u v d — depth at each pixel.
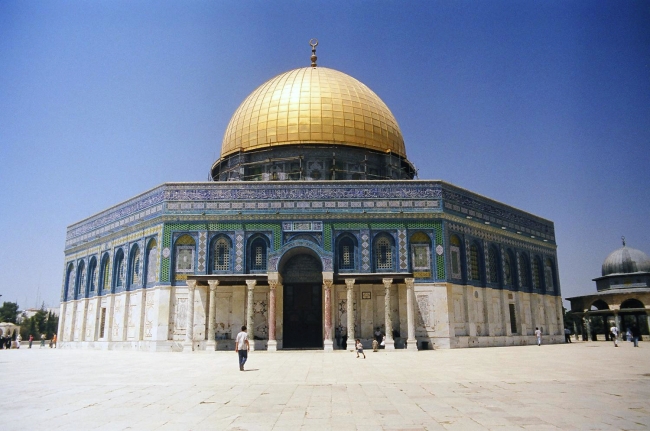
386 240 38.47
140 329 38.88
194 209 38.34
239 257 37.59
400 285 37.75
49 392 15.07
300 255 38.84
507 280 44.91
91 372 21.14
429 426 9.88
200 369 22.20
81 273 49.31
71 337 48.41
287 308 38.19
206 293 37.38
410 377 18.20
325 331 34.97
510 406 11.94
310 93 45.78
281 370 21.42
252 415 11.23
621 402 12.41
